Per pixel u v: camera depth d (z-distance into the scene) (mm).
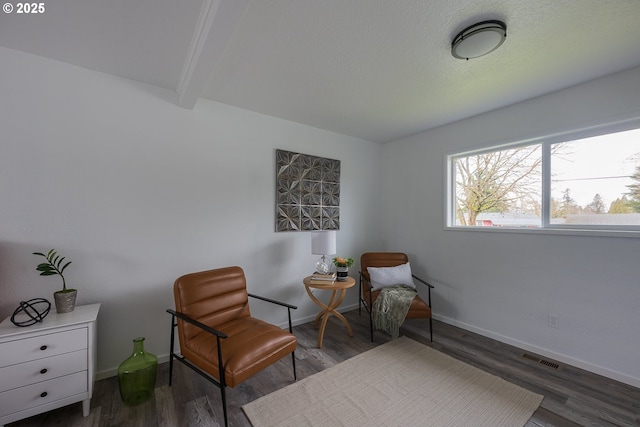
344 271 2889
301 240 3166
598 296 2111
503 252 2678
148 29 1566
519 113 2566
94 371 1919
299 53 1781
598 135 2176
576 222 2287
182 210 2377
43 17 1457
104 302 2043
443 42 1671
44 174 1847
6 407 1438
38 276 1833
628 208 2047
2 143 1733
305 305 3205
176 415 1671
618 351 2016
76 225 1948
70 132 1930
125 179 2125
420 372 2135
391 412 1695
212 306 2086
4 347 1430
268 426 1576
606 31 1565
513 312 2598
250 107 2695
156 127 2258
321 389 1918
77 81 1958
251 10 1384
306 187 3191
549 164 2443
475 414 1681
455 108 2703
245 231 2736
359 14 1425
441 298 3223
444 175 3207
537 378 2053
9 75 1755
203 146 2486
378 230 4023
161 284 2273
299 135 3160
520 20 1479
